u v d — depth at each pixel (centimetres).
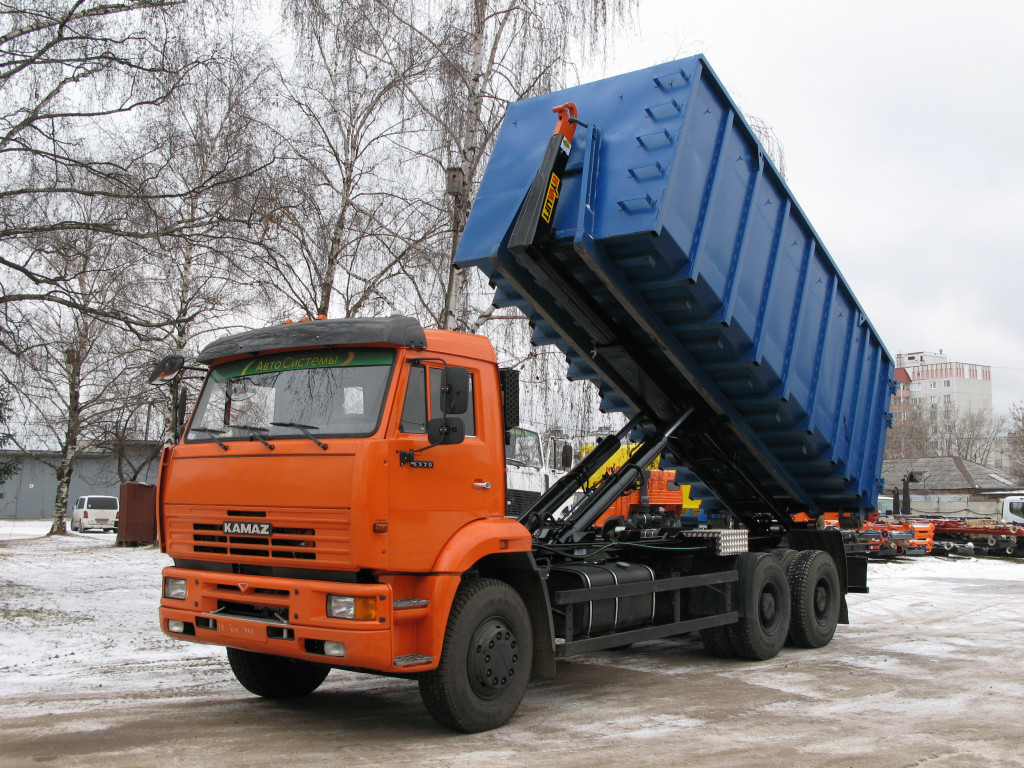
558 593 667
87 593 1260
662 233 676
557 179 718
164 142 1212
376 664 514
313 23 1486
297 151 1441
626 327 823
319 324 598
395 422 549
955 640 1042
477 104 1412
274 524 557
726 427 948
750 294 815
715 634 896
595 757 516
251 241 1224
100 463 5406
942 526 2930
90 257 1271
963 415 9969
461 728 568
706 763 505
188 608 604
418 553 550
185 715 618
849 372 1018
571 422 1433
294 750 524
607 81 756
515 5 1426
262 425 594
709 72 729
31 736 542
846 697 703
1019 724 609
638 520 907
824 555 1018
